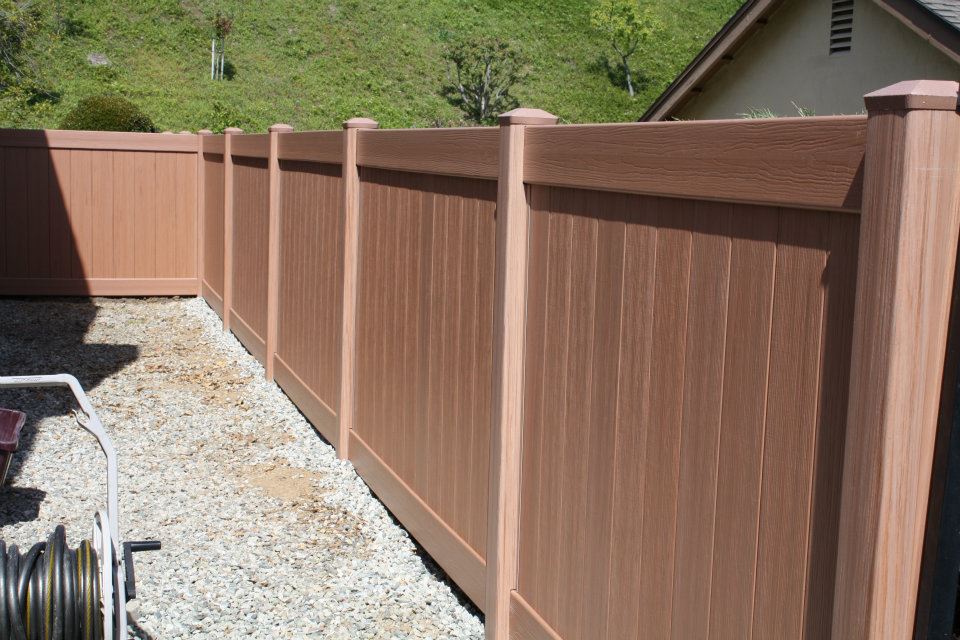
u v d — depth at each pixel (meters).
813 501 1.97
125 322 10.09
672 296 2.43
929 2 10.75
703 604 2.33
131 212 11.57
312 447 5.96
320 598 3.90
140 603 3.79
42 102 22.66
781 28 13.35
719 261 2.25
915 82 1.70
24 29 22.53
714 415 2.28
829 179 1.88
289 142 6.87
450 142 3.81
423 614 3.79
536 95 32.28
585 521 2.87
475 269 3.65
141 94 25.55
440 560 4.01
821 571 1.95
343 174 5.38
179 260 11.79
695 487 2.35
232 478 5.39
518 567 3.35
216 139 10.26
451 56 30.70
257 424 6.48
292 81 28.72
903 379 1.71
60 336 9.26
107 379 7.58
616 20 34.22
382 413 4.88
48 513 4.72
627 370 2.63
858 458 1.77
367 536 4.59
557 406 3.04
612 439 2.71
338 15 32.53
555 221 3.03
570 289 2.94
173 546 4.39
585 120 31.72
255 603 3.84
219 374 7.86
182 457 5.73
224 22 28.14
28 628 2.53
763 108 13.76
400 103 29.53
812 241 1.97
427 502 4.22
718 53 13.97
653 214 2.51
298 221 6.75
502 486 3.30
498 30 34.81
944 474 1.76
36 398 6.88
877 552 1.73
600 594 2.79
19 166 11.19
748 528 2.17
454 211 3.87
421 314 4.27
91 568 2.60
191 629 3.61
